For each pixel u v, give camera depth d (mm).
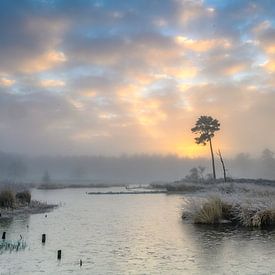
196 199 29203
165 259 15828
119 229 24500
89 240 20375
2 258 15938
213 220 26297
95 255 16641
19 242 19328
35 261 15469
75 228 24922
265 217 25047
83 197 60250
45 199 55156
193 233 22391
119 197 60031
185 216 29688
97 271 14000
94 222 28031
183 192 70375
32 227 25203
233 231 22891
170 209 38469
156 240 20281
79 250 17688
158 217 31188
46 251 17406
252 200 26906
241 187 49094
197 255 16469
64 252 17219
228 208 27125
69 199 55438
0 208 34750
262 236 20953
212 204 26922
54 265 14828
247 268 14234
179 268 14391
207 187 70312
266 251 17047
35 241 20031
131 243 19469
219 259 15695
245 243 18969
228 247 18062
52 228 24875
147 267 14562
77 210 37781
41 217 31031
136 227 25359
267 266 14477
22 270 14070
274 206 25438
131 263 15203
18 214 32812
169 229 24188
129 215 33062
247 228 24047
